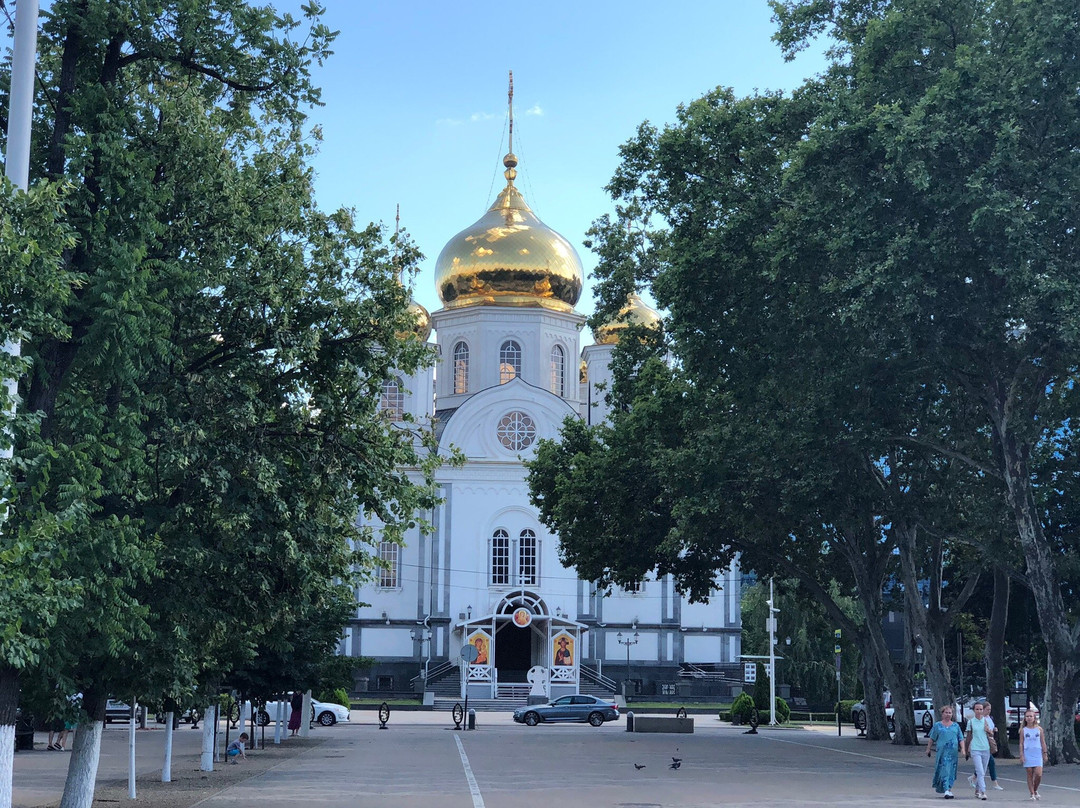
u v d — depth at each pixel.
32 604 13.41
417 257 22.19
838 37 33.91
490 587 78.50
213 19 19.42
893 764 32.50
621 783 26.25
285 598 20.42
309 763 32.72
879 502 36.28
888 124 27.53
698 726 60.53
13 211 13.57
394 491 21.91
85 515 15.28
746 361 33.22
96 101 17.73
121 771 30.23
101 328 16.39
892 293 27.30
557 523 46.75
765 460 34.69
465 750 38.50
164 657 18.66
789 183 30.11
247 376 19.78
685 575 48.66
